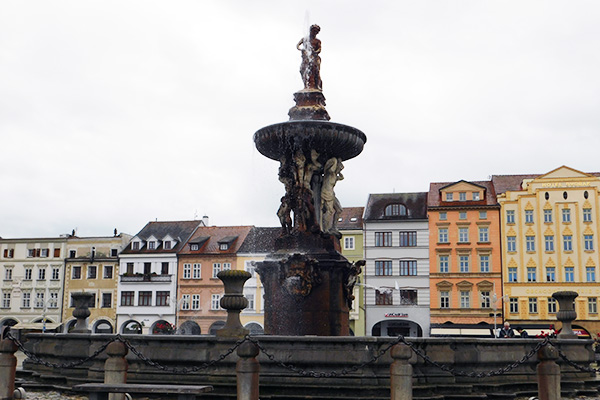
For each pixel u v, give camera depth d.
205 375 11.98
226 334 12.09
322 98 16.73
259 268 15.65
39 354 14.32
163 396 11.80
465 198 57.81
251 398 9.83
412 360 11.78
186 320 61.00
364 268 57.97
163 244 63.56
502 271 55.75
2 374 10.47
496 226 56.53
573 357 14.49
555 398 10.34
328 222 16.09
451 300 56.31
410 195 60.62
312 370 11.62
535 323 54.44
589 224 54.91
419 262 57.31
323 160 16.16
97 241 65.81
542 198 56.06
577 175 55.72
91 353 13.16
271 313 15.35
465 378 12.55
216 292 60.78
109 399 10.23
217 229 64.81
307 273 15.01
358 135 15.98
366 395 11.30
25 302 66.62
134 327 62.91
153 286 62.12
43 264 66.62
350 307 15.80
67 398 12.05
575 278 54.53
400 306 56.88
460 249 56.75
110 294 64.19
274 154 16.62
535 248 55.62
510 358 13.12
